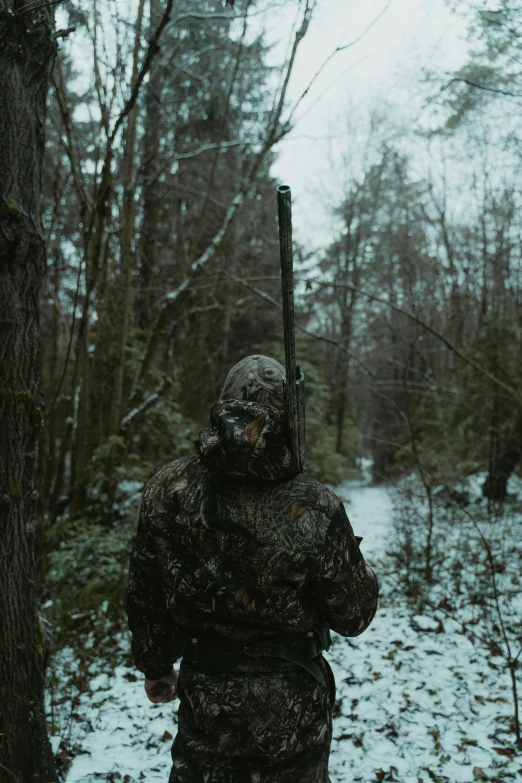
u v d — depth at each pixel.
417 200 18.58
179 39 6.91
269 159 10.32
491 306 12.34
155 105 8.38
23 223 2.32
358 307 23.84
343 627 1.64
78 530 5.70
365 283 21.86
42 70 2.40
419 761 2.95
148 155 8.59
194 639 1.60
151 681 1.86
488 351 10.67
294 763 1.55
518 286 11.37
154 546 1.64
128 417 7.19
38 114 2.41
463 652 4.38
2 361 2.31
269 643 1.55
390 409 15.84
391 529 9.05
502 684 3.83
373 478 19.66
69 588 5.29
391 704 3.58
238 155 12.81
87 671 3.95
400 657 4.29
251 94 10.16
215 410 1.59
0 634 2.29
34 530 2.43
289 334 1.45
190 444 7.70
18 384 2.35
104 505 6.64
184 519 1.58
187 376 10.81
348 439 22.39
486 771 2.85
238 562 1.53
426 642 4.59
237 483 1.57
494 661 4.21
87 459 6.80
